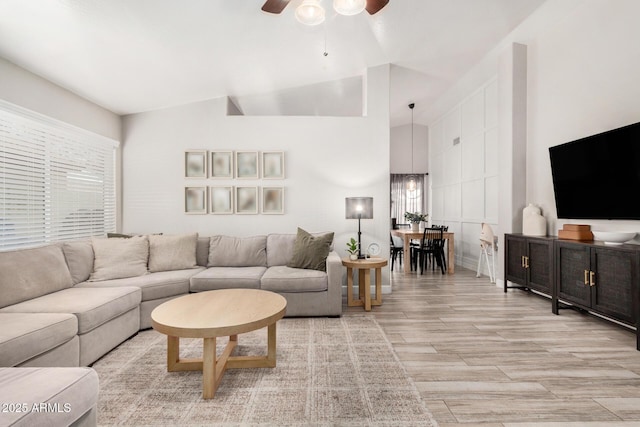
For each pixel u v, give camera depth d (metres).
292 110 5.69
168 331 1.92
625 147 2.89
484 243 5.24
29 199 3.09
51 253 2.84
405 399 1.87
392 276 5.59
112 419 1.70
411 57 4.34
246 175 4.42
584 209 3.36
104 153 4.13
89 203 3.88
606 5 3.22
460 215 6.61
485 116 5.62
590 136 3.23
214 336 1.89
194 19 2.73
